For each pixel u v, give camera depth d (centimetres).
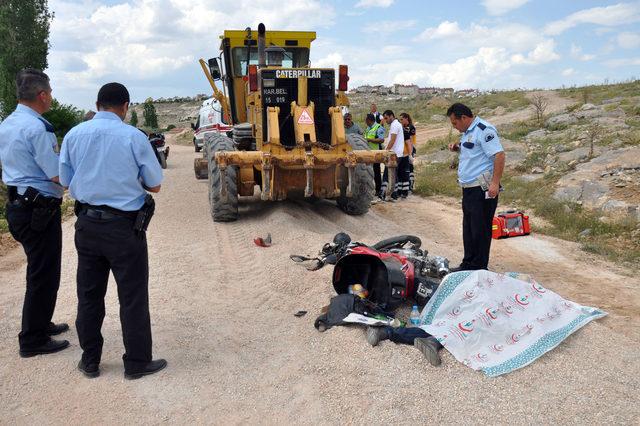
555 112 2388
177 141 3609
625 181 1097
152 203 402
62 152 387
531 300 479
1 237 888
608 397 378
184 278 627
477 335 433
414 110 3728
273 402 387
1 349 461
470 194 601
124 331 404
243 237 794
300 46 1090
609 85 3319
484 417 359
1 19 2766
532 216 1053
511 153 1550
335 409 376
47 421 365
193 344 468
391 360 419
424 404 372
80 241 390
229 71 1088
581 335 459
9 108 2183
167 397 390
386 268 499
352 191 845
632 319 556
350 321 461
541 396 379
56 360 440
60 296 585
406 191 1254
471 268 617
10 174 422
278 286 596
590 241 886
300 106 852
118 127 388
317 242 732
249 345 469
